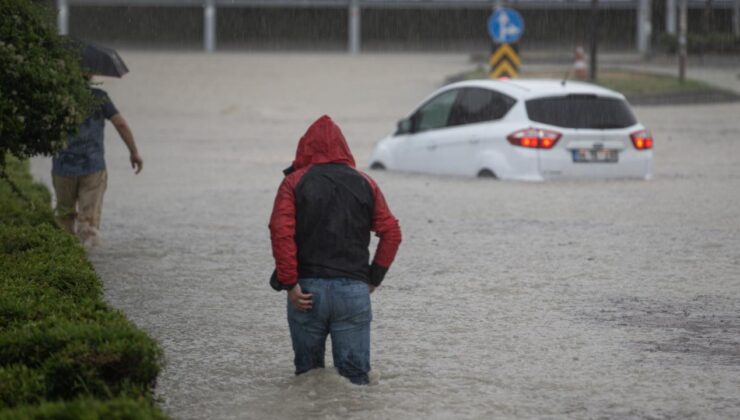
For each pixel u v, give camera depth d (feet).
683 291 66.49
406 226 92.73
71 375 37.22
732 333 56.13
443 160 130.00
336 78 333.01
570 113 122.42
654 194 111.14
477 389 46.34
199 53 460.96
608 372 49.01
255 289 68.13
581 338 55.26
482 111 127.03
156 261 77.41
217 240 86.33
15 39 60.23
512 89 124.77
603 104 123.65
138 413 32.27
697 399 44.93
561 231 89.15
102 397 36.96
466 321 59.21
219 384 47.14
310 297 44.04
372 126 209.87
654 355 51.88
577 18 512.63
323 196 44.27
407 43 524.93
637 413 43.09
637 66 388.78
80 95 63.26
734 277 70.59
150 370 38.19
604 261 76.38
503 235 87.56
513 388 46.55
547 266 74.84
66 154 80.02
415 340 55.01
